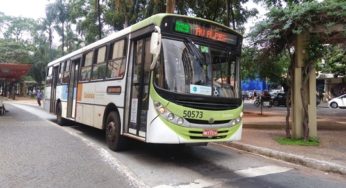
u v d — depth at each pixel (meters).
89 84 12.38
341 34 11.25
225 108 8.47
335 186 6.93
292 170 8.20
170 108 7.78
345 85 47.09
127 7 24.14
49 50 59.25
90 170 7.71
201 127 8.04
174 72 8.02
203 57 8.50
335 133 14.24
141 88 8.64
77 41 48.56
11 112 24.94
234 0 22.02
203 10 22.41
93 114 11.77
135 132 8.73
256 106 38.06
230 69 8.95
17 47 59.66
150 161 8.78
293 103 12.20
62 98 16.16
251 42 11.86
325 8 10.34
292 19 10.74
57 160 8.63
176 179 7.14
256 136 12.96
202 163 8.73
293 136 12.13
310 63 11.74
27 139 11.80
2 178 6.94
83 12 35.12
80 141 11.67
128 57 9.45
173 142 7.77
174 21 8.23
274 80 14.27
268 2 18.69
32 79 67.38
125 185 6.63
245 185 6.78
